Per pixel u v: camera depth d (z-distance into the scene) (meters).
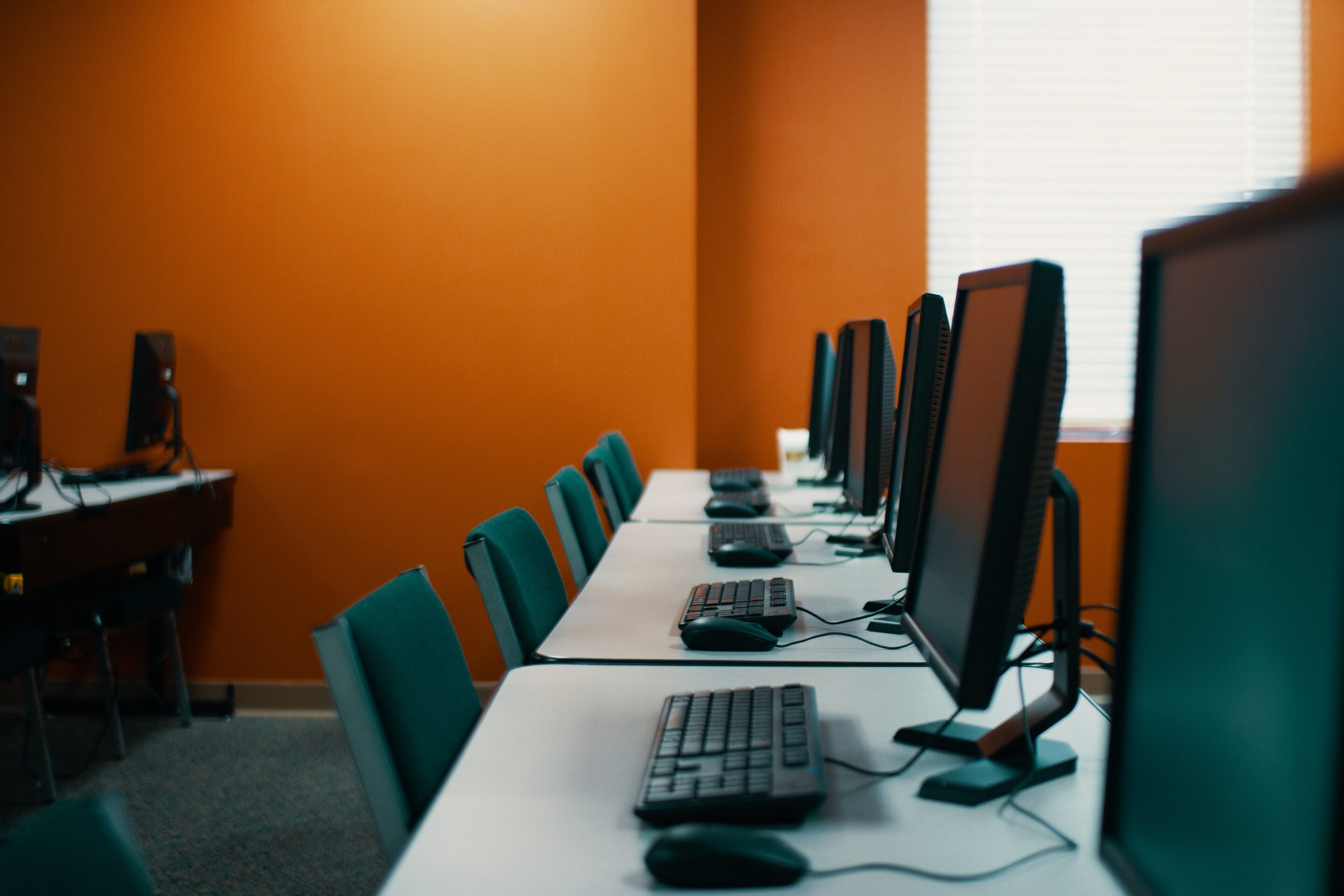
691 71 3.45
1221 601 0.58
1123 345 3.82
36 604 2.98
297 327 3.53
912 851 0.87
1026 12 3.78
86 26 3.47
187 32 3.47
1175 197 3.80
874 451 2.10
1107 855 0.71
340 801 2.68
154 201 3.50
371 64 3.47
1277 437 0.52
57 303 3.53
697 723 1.14
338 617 1.13
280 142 3.48
